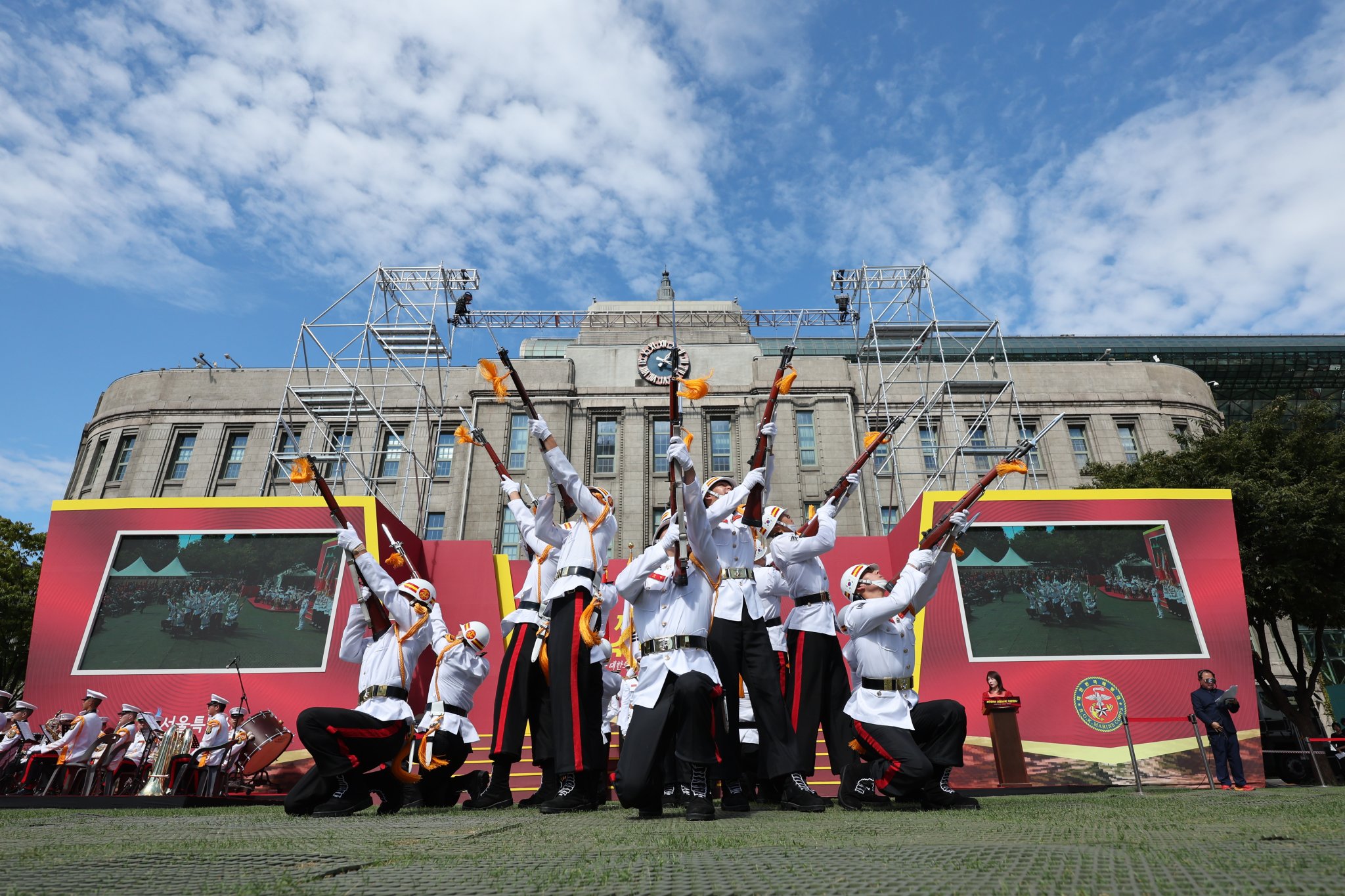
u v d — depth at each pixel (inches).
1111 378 1326.3
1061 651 476.1
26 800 343.9
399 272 1143.6
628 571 204.7
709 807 181.9
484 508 1204.5
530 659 279.9
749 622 230.8
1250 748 458.0
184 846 129.0
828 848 116.2
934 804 229.8
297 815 232.5
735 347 1322.6
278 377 1317.7
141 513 513.3
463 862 105.0
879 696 234.8
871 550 566.3
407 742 246.7
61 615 491.5
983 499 506.0
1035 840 124.1
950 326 1108.5
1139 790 344.5
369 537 506.9
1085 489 511.8
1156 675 470.9
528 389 1275.8
